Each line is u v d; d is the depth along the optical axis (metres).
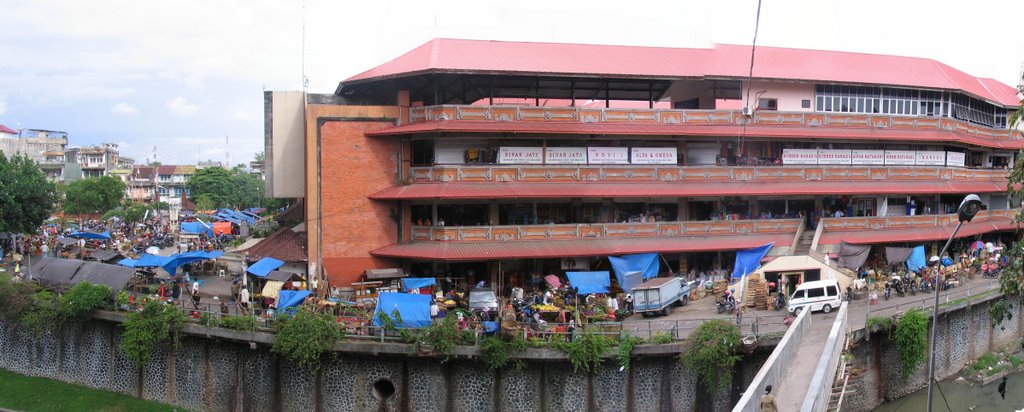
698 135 45.41
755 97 49.06
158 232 78.06
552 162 43.91
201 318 33.84
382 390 32.34
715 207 48.56
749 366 31.73
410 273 43.28
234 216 84.56
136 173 146.25
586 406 31.27
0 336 40.97
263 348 32.91
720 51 50.38
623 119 44.78
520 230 42.78
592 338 30.64
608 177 44.44
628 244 43.84
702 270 47.03
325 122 42.19
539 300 39.00
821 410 22.41
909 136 50.41
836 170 49.47
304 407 32.38
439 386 31.39
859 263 45.09
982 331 43.81
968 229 54.53
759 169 47.44
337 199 42.34
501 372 31.23
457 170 42.22
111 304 36.81
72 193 103.06
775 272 41.97
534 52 45.53
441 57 43.00
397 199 42.84
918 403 36.97
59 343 38.72
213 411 34.22
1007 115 64.38
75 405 35.56
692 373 31.67
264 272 40.62
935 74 54.19
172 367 35.28
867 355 35.81
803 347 30.03
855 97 51.19
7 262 50.12
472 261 43.66
